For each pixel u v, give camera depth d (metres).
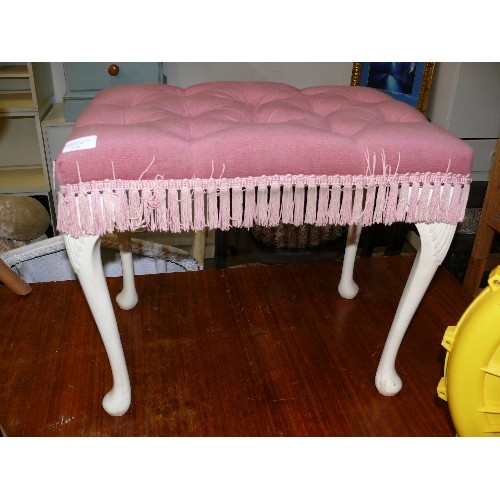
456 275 1.35
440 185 0.64
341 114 0.71
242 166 0.60
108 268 1.15
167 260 1.18
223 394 0.81
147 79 1.30
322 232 1.29
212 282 1.08
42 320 0.96
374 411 0.79
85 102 1.32
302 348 0.91
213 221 0.63
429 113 1.54
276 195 0.63
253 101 0.81
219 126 0.65
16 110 1.32
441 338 0.94
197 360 0.87
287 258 1.30
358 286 1.09
